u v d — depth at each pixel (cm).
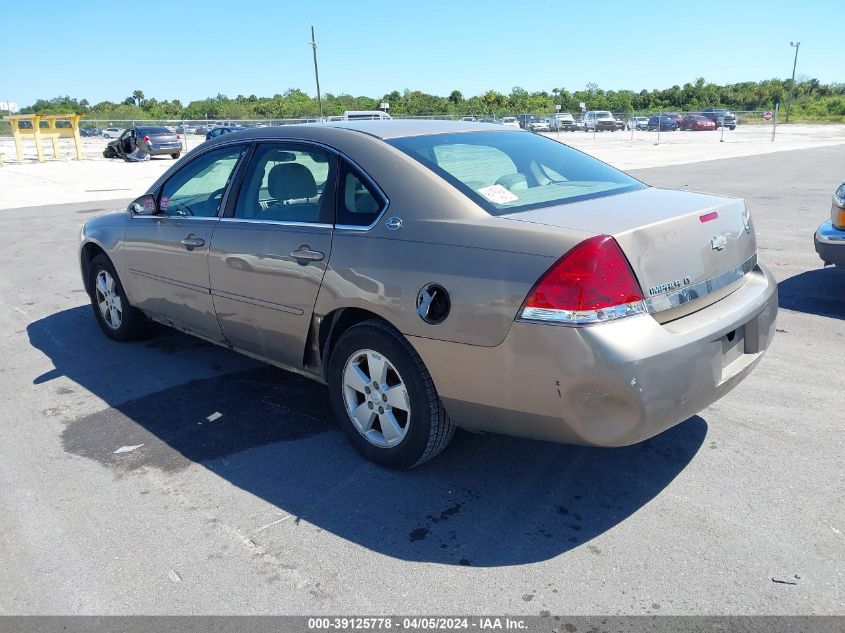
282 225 374
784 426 385
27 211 1380
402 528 303
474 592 261
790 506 310
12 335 588
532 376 279
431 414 322
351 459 363
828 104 7681
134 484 343
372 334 330
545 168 372
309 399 441
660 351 270
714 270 312
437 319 300
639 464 350
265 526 306
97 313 572
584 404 274
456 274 294
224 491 335
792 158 2367
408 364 319
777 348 510
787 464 345
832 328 553
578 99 8888
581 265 267
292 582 269
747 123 6550
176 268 450
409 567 277
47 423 414
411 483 339
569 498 322
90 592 266
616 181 378
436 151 353
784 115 7375
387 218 326
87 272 567
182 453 373
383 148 344
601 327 266
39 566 282
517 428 299
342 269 336
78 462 366
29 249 973
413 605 255
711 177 1739
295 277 361
